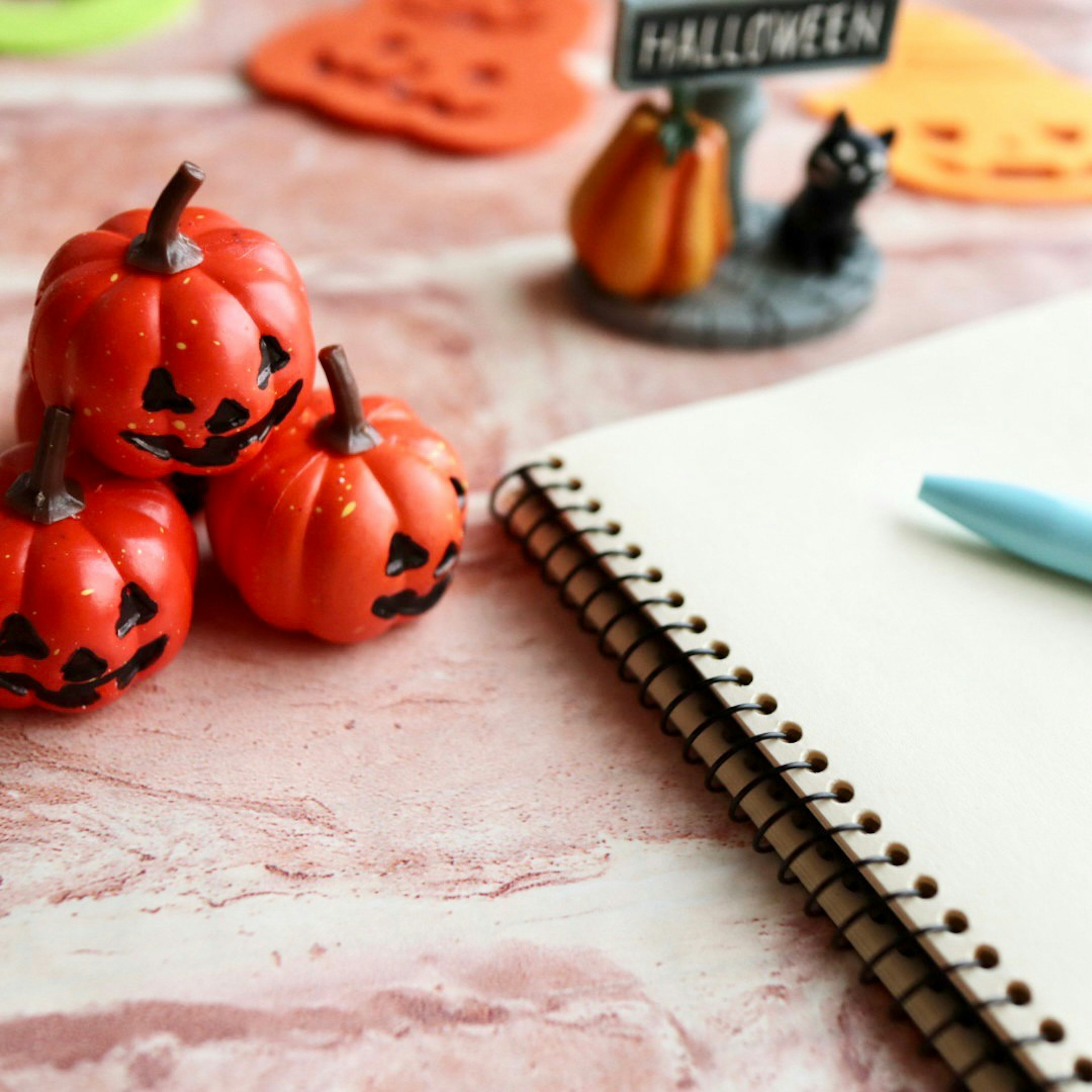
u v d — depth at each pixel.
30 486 0.37
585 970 0.36
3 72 0.52
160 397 0.37
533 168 0.51
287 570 0.38
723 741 0.38
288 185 0.49
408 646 0.40
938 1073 0.35
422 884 0.37
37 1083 0.34
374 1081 0.35
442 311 0.46
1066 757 0.37
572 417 0.44
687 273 0.46
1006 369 0.44
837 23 0.46
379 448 0.39
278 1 0.56
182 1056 0.35
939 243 0.49
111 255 0.37
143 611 0.37
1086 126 0.53
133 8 0.54
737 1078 0.35
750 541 0.40
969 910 0.35
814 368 0.46
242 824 0.37
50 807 0.37
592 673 0.40
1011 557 0.40
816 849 0.37
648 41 0.44
